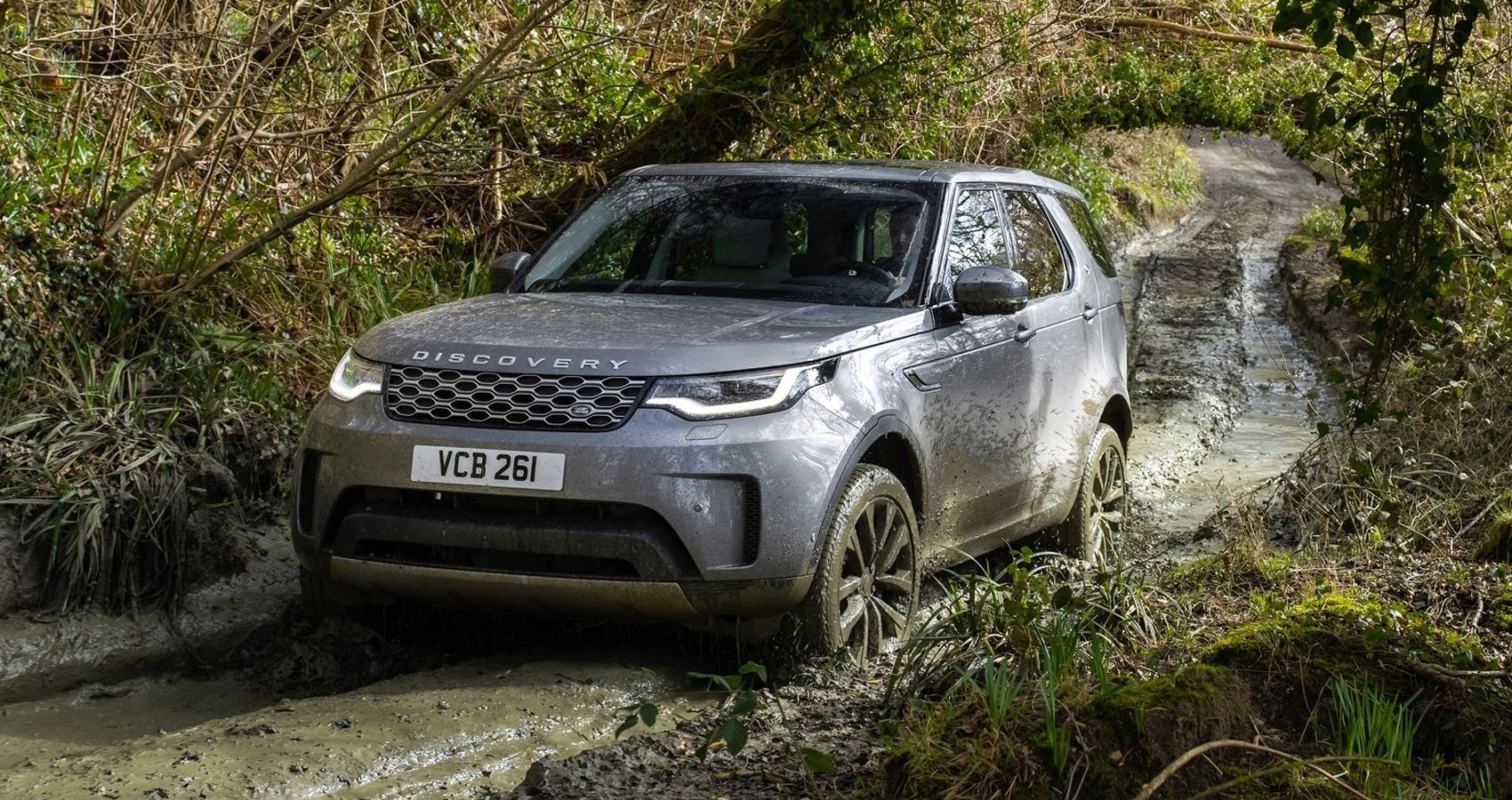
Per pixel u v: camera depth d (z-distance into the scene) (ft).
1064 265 23.34
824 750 14.19
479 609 16.33
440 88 28.43
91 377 21.21
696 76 33.83
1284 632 15.07
